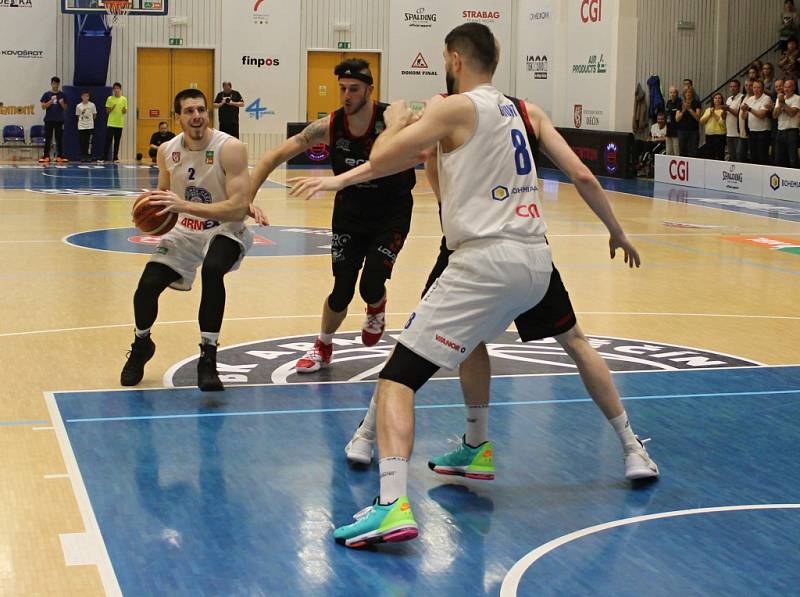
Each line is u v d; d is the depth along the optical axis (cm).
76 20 4184
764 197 3259
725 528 716
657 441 908
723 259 2025
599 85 4041
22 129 4231
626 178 3884
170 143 1041
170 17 4438
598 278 1786
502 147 704
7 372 1092
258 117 4591
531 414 980
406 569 642
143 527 697
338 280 1097
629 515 739
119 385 1052
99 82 4294
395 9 4644
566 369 1148
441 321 695
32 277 1683
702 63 4244
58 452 845
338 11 4603
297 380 1088
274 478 798
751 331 1373
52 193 3069
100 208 2716
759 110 3341
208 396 1021
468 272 696
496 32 4722
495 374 1123
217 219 1002
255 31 4531
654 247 2178
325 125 1060
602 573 640
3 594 592
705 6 4206
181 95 1005
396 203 1076
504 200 705
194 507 735
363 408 992
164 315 1397
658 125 3919
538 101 4453
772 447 896
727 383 1104
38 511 720
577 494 780
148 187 3303
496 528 712
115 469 809
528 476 819
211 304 1019
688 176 3625
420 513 739
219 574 627
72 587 603
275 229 2403
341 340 1278
